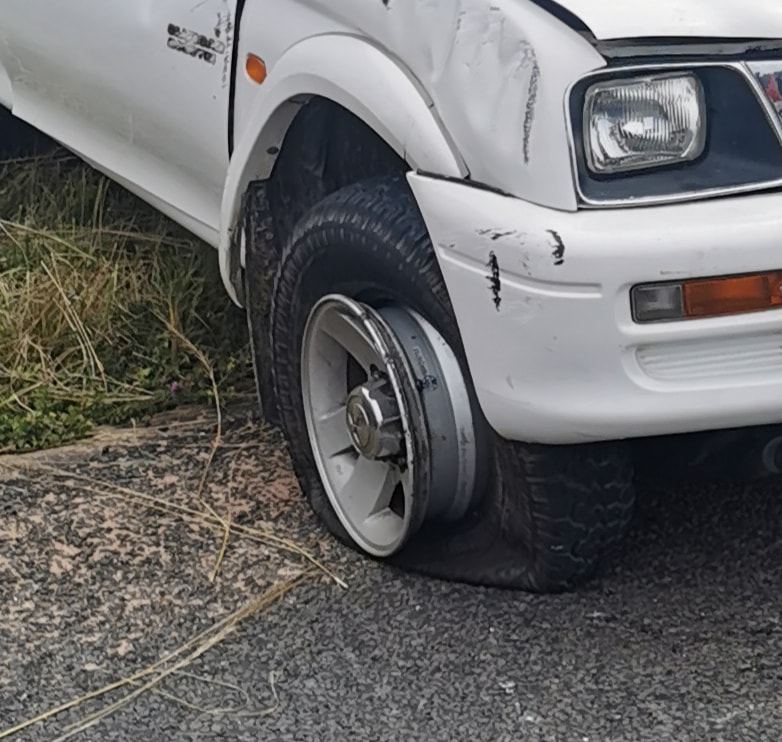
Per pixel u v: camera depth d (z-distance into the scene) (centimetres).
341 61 274
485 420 270
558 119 238
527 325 240
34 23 409
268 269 326
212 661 270
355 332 283
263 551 308
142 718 253
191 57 337
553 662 263
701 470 281
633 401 238
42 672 267
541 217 238
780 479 327
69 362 396
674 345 237
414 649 270
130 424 379
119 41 365
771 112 241
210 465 351
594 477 264
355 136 311
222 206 322
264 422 375
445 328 271
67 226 458
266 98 299
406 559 296
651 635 270
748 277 234
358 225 280
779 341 238
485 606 282
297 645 273
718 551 299
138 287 421
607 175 240
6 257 441
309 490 319
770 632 270
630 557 297
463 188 250
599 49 239
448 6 253
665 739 241
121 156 395
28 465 352
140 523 322
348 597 288
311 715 252
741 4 244
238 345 409
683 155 241
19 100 451
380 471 293
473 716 249
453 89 251
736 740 240
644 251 232
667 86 240
